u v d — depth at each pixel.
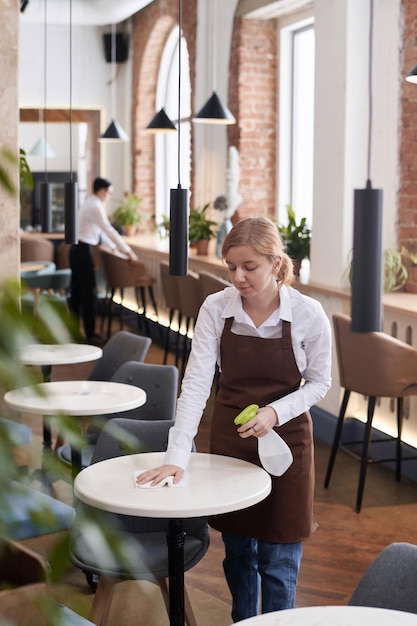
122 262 9.38
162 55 11.39
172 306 7.89
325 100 6.13
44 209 7.77
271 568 2.81
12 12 3.72
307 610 1.85
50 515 0.92
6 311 0.79
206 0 9.04
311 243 6.39
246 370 2.81
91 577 3.61
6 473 0.87
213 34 8.88
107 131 10.39
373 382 4.74
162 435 3.21
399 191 5.90
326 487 5.11
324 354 2.79
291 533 2.79
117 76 12.05
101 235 9.73
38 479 2.83
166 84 11.62
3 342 0.80
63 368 8.58
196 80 9.31
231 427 2.85
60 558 0.92
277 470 2.73
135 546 2.94
